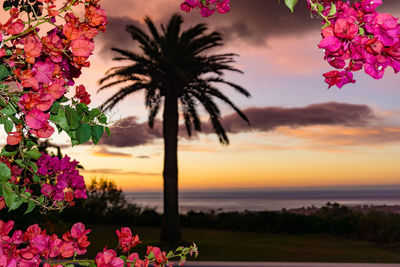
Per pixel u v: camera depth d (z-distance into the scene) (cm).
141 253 1238
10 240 139
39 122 131
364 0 96
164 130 1658
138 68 1480
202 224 2112
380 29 93
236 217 2048
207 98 1546
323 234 1756
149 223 2194
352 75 100
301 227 1827
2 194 147
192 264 591
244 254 1233
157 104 1727
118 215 2181
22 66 142
